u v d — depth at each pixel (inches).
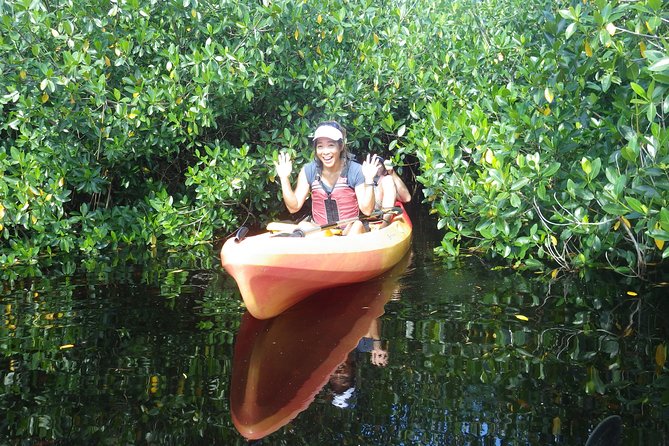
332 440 92.4
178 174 298.4
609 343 132.3
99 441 92.4
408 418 99.0
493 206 196.2
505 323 146.2
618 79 153.6
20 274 195.6
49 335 138.3
